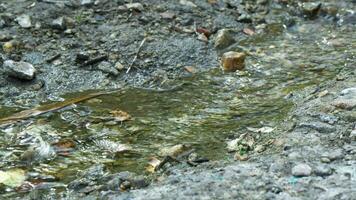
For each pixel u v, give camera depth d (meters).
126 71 8.70
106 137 7.17
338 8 10.85
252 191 5.57
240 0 10.88
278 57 9.27
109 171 6.43
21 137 7.14
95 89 8.35
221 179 5.79
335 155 6.07
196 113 7.70
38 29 9.32
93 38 9.27
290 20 10.46
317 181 5.66
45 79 8.45
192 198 5.51
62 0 9.97
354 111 6.93
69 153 6.83
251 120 7.41
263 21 10.41
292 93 8.03
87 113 7.72
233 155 6.60
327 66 8.91
